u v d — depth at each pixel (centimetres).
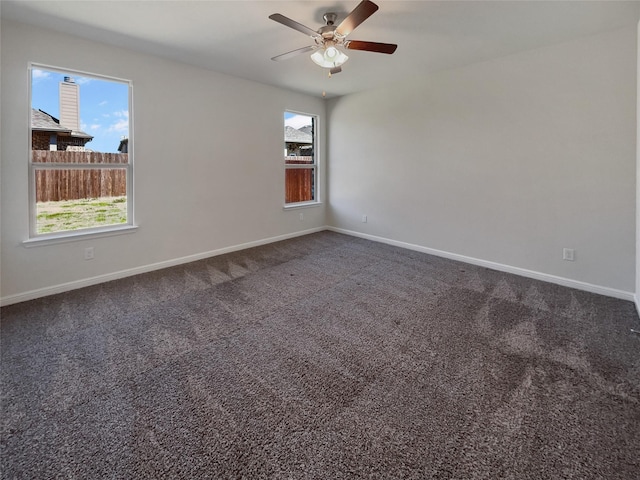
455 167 411
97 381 183
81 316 263
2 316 261
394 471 128
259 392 175
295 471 128
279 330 242
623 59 283
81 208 324
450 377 187
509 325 250
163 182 377
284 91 500
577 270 326
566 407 163
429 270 383
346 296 307
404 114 458
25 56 277
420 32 293
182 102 383
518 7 247
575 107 312
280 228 524
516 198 361
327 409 162
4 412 158
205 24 278
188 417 157
